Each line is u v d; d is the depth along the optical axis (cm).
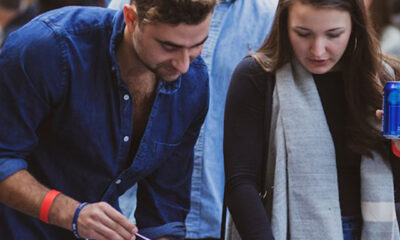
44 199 234
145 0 214
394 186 277
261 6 370
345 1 255
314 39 257
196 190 364
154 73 232
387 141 271
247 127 266
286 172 269
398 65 284
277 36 270
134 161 251
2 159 234
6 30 477
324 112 272
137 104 250
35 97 232
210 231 364
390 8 497
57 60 233
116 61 238
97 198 251
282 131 269
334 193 267
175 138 259
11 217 249
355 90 270
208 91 264
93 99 240
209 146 365
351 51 270
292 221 267
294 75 273
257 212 256
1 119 234
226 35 369
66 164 247
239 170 262
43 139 246
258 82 268
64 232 253
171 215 272
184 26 213
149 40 218
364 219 271
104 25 241
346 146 272
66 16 240
